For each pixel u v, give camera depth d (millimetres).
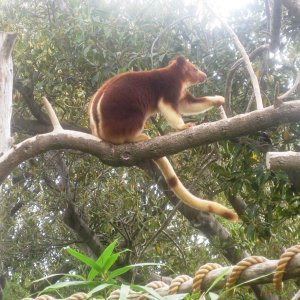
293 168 2762
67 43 6902
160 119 6473
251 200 6281
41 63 7258
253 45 6688
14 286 8562
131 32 6492
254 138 6004
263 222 6180
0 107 4539
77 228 8312
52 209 8516
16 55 7141
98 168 8117
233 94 6621
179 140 3795
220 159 6508
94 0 6746
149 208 7891
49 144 4039
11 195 8641
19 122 7871
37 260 8797
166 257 7910
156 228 7758
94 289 1778
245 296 6613
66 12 7195
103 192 8109
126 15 6574
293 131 5898
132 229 7992
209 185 7195
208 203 3908
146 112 4414
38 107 7672
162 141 3846
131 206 7688
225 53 6492
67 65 7086
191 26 6605
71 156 8305
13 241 8695
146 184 7941
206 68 6457
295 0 5598
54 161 8203
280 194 5906
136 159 3957
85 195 8156
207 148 7055
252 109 6477
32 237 8781
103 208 8141
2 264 8781
